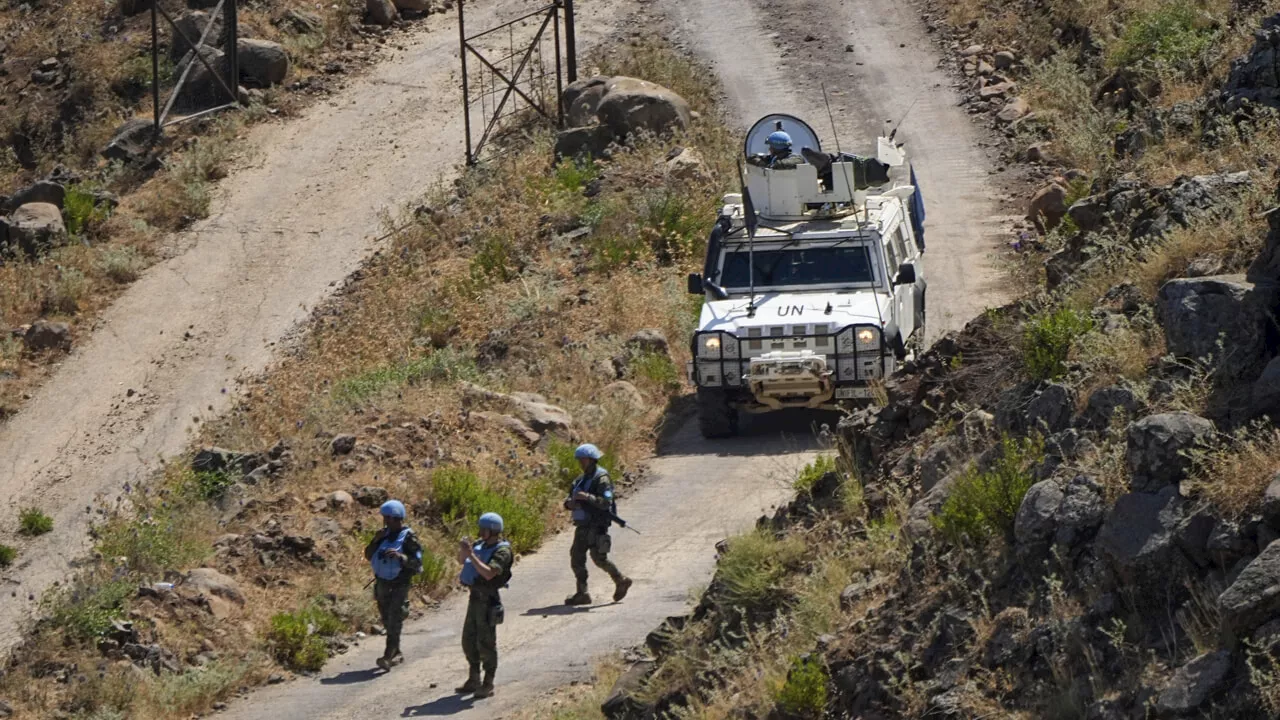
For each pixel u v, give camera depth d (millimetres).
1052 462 24047
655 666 28547
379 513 46406
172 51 122812
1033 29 102125
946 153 90125
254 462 51719
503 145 101438
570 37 102438
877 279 51125
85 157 114188
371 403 57688
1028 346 27922
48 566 56312
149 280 89688
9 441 72062
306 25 125375
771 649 26250
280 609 40719
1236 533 19141
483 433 52438
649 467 50844
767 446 50844
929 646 22641
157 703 35125
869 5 118562
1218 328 23266
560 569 43125
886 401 33531
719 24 118562
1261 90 38469
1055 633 20656
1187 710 17703
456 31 126938
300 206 98562
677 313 65812
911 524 26203
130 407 74500
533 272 75500
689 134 93250
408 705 32938
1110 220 33469
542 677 33062
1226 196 29375
